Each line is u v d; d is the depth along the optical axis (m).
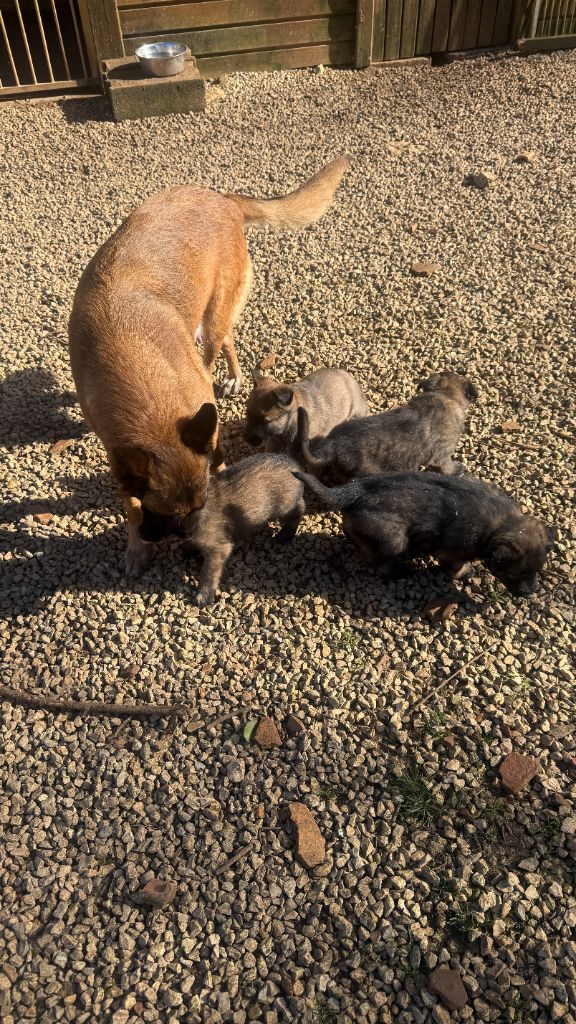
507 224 2.09
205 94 2.69
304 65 2.93
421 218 2.14
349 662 1.13
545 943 0.85
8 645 1.17
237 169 2.40
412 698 1.08
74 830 0.97
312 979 0.83
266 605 1.21
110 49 2.70
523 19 2.90
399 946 0.85
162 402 1.01
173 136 2.57
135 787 1.00
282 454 1.33
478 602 1.22
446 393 1.38
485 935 0.85
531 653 1.14
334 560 1.29
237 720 1.06
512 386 1.60
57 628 1.18
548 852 0.92
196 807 0.98
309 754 1.02
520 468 1.43
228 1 2.71
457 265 1.96
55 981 0.85
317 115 2.69
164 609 1.21
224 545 1.21
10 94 2.79
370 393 1.61
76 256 2.02
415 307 1.83
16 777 1.02
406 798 0.98
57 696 1.10
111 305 1.09
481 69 2.90
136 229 1.23
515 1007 0.81
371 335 1.75
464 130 2.56
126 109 2.62
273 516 1.27
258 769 1.01
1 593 1.23
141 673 1.12
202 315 1.36
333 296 1.87
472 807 0.96
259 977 0.84
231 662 1.13
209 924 0.88
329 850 0.93
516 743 1.03
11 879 0.93
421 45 2.94
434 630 1.18
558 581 1.23
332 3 2.79
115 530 1.33
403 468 1.37
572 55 2.92
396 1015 0.81
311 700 1.08
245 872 0.92
